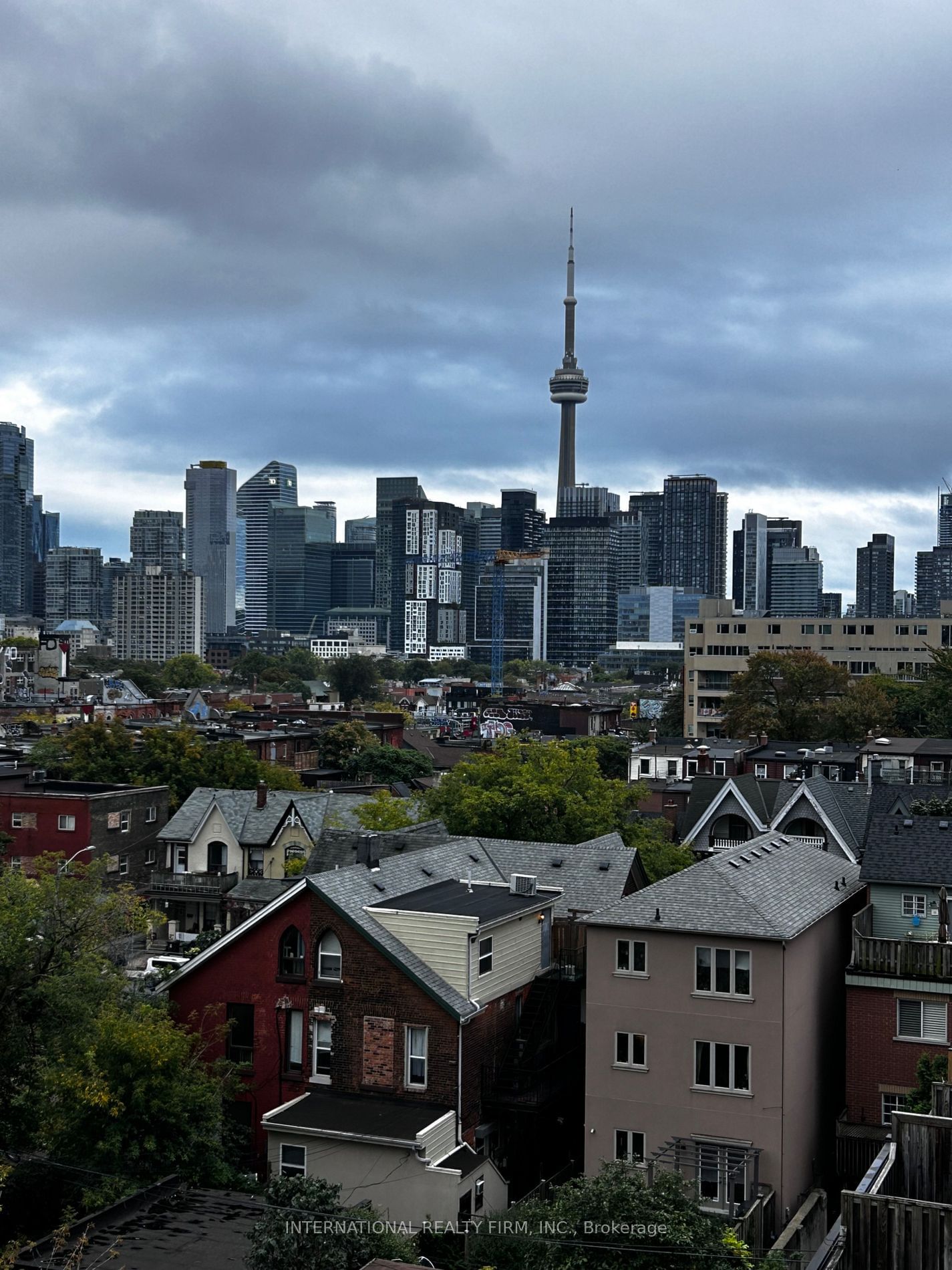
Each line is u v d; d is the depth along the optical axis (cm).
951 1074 3484
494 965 4231
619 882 5147
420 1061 3997
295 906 4203
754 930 3791
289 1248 2898
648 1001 3922
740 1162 3697
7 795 8575
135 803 8869
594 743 15188
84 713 18988
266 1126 3809
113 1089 3634
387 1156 3672
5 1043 3800
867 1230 2317
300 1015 4172
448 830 6612
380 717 18675
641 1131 3900
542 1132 4378
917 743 11000
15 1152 3719
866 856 4506
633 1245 2878
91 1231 3175
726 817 7450
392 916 4153
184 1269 2955
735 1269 2858
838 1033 4359
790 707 13825
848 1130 3916
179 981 4338
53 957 4100
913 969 3919
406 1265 2767
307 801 8350
